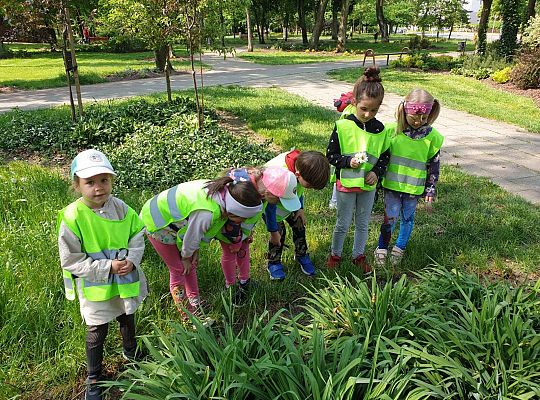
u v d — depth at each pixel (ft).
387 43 135.95
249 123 32.22
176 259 10.85
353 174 12.34
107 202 8.96
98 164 8.39
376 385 7.76
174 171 20.89
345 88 52.42
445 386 7.81
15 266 12.00
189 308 11.23
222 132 27.71
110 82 58.54
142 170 21.02
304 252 13.03
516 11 71.05
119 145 26.68
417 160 13.03
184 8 27.76
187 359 7.95
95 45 113.60
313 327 8.64
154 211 10.34
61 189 18.57
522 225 16.46
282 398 7.45
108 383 7.86
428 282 10.94
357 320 9.53
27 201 16.62
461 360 8.64
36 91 50.78
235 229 10.37
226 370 7.30
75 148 26.21
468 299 9.45
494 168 24.75
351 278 13.16
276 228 12.03
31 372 9.32
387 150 13.01
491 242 15.14
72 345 9.76
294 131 29.50
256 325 8.93
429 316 9.34
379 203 18.34
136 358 9.71
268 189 10.30
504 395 7.70
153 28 29.91
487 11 76.59
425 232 15.98
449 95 47.06
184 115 30.60
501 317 9.38
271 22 194.80
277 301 12.11
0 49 92.99
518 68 53.52
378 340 7.88
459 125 34.91
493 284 11.38
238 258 11.69
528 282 12.37
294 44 134.72
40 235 13.79
